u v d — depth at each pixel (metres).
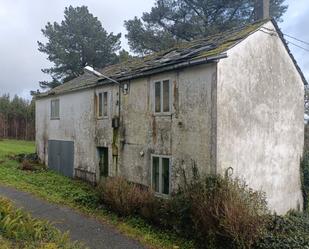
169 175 11.57
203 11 29.08
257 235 8.55
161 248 8.61
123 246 8.48
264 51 11.62
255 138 11.20
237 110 10.55
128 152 13.64
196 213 9.09
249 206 9.01
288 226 10.28
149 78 12.53
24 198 12.47
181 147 11.10
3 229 6.53
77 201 12.26
